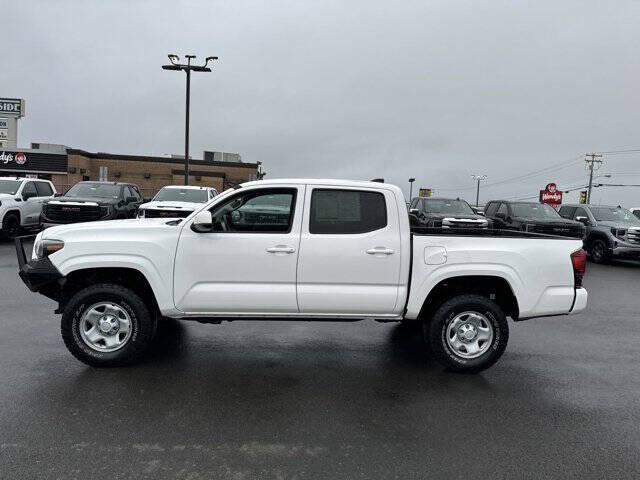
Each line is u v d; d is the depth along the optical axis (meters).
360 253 5.01
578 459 3.55
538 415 4.26
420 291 5.09
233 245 4.95
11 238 16.14
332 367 5.33
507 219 16.73
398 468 3.37
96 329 5.05
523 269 5.16
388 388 4.78
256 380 4.88
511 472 3.36
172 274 4.95
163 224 5.14
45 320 6.76
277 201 5.09
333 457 3.49
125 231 4.97
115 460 3.37
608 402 4.58
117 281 5.25
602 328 7.36
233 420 4.01
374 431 3.89
